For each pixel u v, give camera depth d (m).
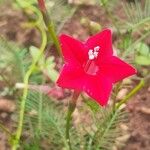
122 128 0.20
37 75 0.20
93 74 0.13
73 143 0.18
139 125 0.20
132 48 0.19
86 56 0.13
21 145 0.18
